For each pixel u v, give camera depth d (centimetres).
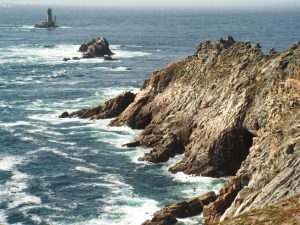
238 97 7069
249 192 4769
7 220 5578
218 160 6838
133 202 6038
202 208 5581
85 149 8156
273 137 5441
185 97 8394
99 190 6431
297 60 6481
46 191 6406
